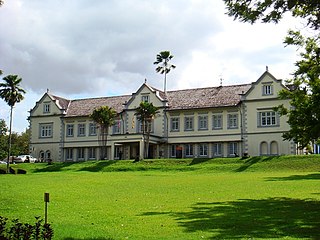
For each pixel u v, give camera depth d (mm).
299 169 42344
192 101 61562
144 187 27438
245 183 28719
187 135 60250
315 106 19125
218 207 18000
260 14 14156
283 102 54125
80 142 67938
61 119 69688
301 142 20094
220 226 13750
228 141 57531
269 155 53406
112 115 61844
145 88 63688
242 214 16031
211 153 58906
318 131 18938
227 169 44812
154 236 12359
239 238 11938
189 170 46062
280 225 13805
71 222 14820
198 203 19484
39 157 70875
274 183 28172
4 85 63812
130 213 16734
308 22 14828
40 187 27250
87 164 54062
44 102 71562
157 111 59312
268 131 55031
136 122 63625
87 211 17344
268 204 18578
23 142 96688
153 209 17797
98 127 64812
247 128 56375
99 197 22172
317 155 45750
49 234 9367
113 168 50312
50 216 16156
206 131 59188
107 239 12047
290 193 22531
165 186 27922
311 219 14812
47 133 70938
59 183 30609
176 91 65375
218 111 58750
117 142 60031
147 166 49562
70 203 19859
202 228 13469
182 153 60594
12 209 18094
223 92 61031
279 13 14102
